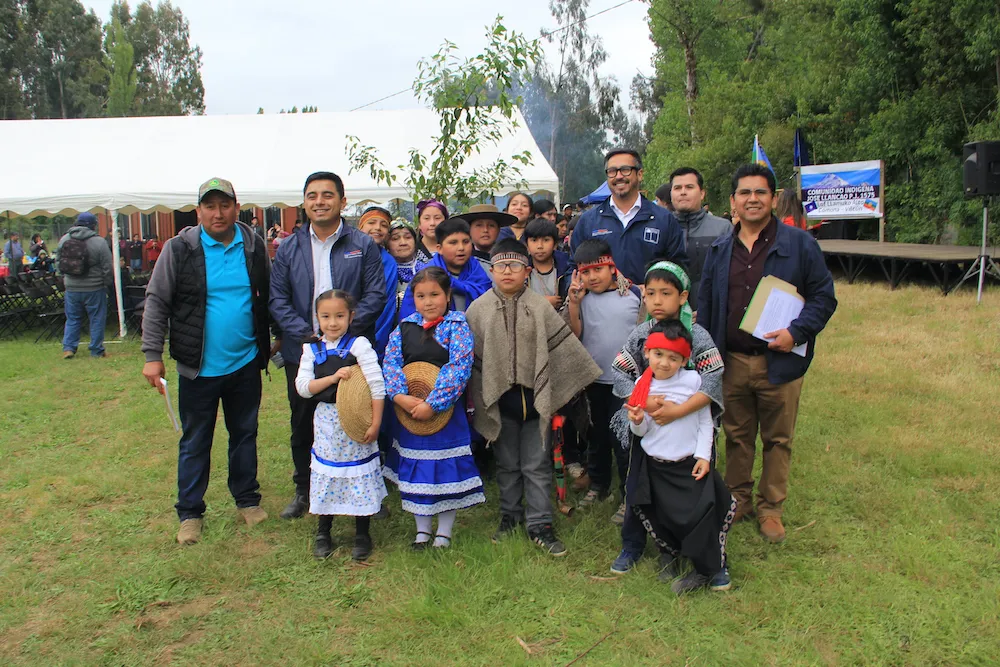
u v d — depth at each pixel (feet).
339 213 13.60
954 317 30.53
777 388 12.32
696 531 10.55
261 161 39.34
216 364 13.20
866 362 24.26
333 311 12.14
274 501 14.96
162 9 191.31
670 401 10.77
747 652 9.32
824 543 12.32
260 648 9.77
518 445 12.85
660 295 10.77
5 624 10.46
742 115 74.59
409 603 10.57
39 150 39.83
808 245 12.05
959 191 48.52
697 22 80.79
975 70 47.93
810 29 65.36
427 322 12.54
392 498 15.12
